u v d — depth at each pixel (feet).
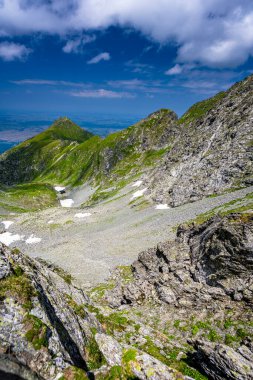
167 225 245.24
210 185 281.33
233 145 301.63
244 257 109.70
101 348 61.00
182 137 463.83
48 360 44.06
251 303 99.60
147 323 108.58
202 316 104.12
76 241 285.64
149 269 156.56
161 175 397.60
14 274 53.36
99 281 175.11
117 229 290.15
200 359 72.43
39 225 390.63
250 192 226.38
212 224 145.38
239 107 356.79
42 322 46.96
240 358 65.98
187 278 128.57
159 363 58.29
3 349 40.86
